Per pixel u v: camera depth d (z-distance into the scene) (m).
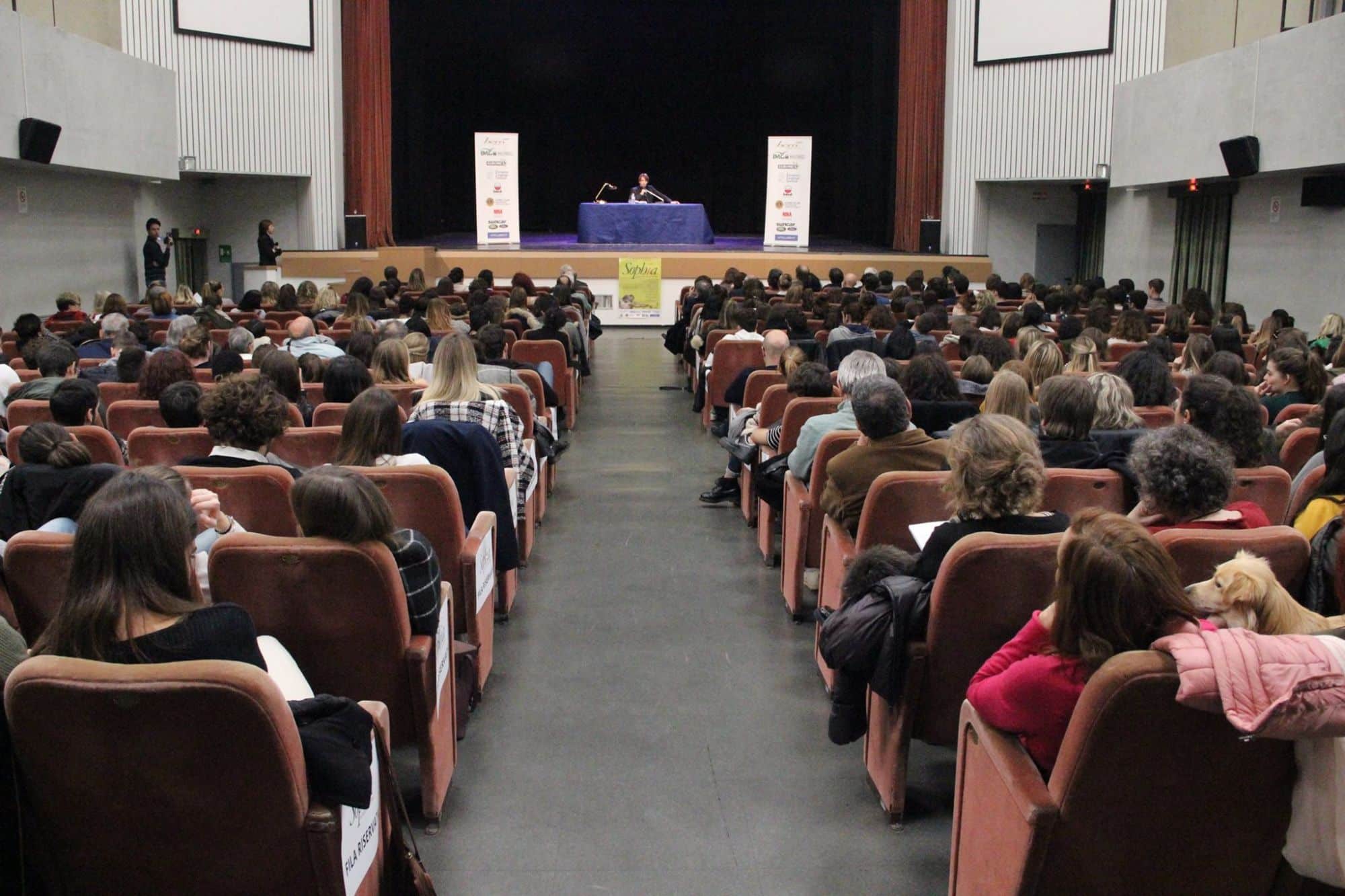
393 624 2.76
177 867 2.09
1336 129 10.16
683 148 23.62
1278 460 4.24
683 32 21.92
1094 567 2.06
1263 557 2.57
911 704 2.92
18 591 2.67
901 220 17.81
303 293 11.32
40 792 2.02
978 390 5.35
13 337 8.63
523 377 6.23
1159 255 15.12
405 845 2.47
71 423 4.26
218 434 3.53
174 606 2.07
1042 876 2.11
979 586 2.74
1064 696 2.16
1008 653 2.34
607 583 5.25
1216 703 1.84
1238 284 13.25
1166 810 2.04
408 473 3.47
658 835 3.10
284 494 3.35
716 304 11.02
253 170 15.88
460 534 3.58
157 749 1.96
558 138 23.36
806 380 5.22
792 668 4.27
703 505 6.68
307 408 5.22
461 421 4.44
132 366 5.92
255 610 2.70
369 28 16.98
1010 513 2.88
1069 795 2.04
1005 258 17.52
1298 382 5.19
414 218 20.19
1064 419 3.83
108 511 2.04
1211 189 13.62
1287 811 2.05
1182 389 6.07
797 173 16.95
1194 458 2.78
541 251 16.20
